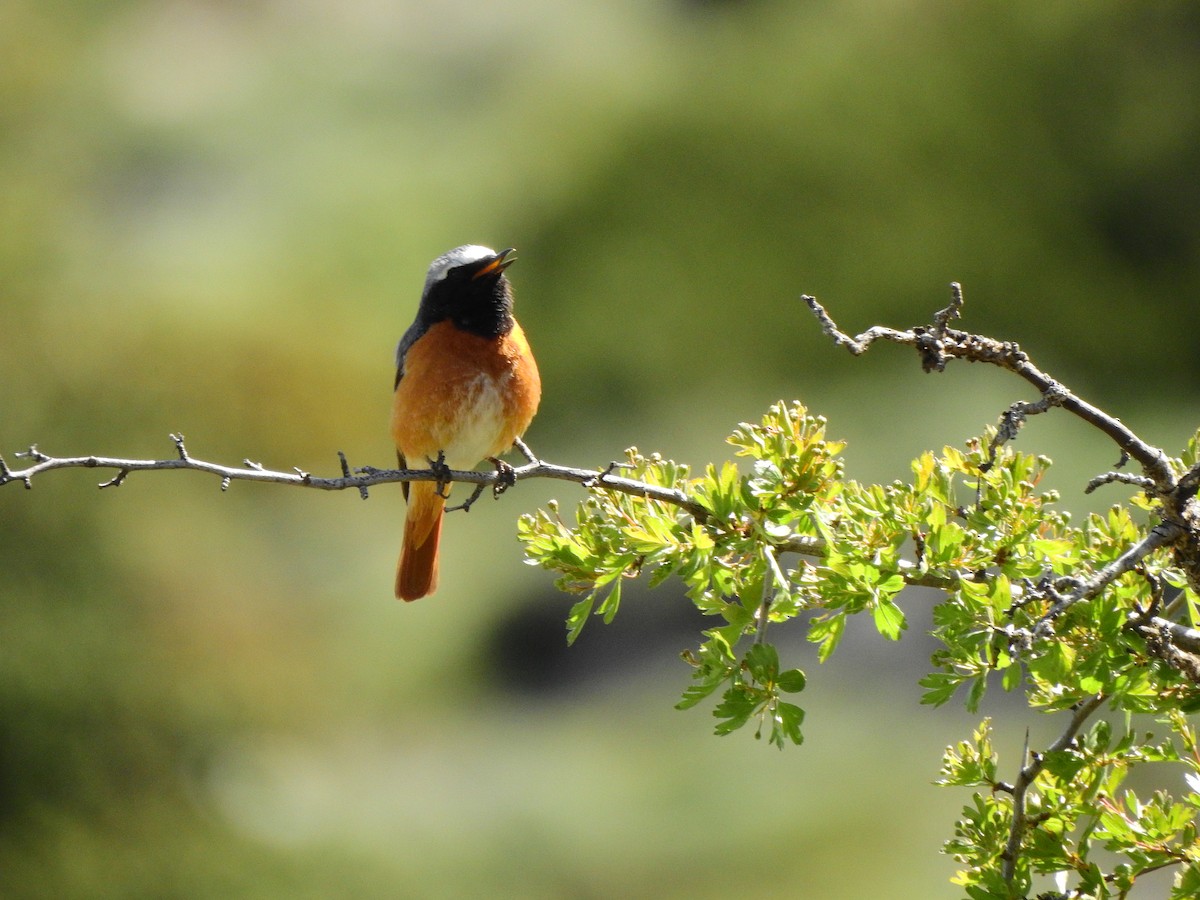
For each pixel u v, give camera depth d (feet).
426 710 56.90
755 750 49.29
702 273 78.54
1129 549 13.06
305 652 54.44
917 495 13.32
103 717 45.73
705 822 46.88
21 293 51.11
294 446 59.21
